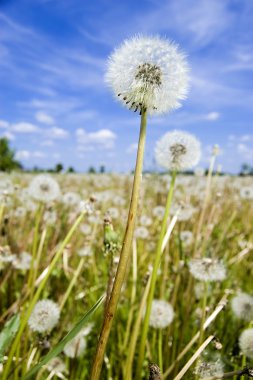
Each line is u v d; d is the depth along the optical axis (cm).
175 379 20
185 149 26
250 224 80
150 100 17
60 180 169
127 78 17
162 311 31
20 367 28
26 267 43
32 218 58
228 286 48
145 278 33
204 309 29
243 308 31
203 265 30
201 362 25
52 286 46
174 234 47
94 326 42
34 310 27
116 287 16
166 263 41
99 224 61
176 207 52
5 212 57
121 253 16
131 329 40
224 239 51
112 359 37
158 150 27
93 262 52
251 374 18
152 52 18
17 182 138
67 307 44
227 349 34
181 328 35
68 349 31
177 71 17
